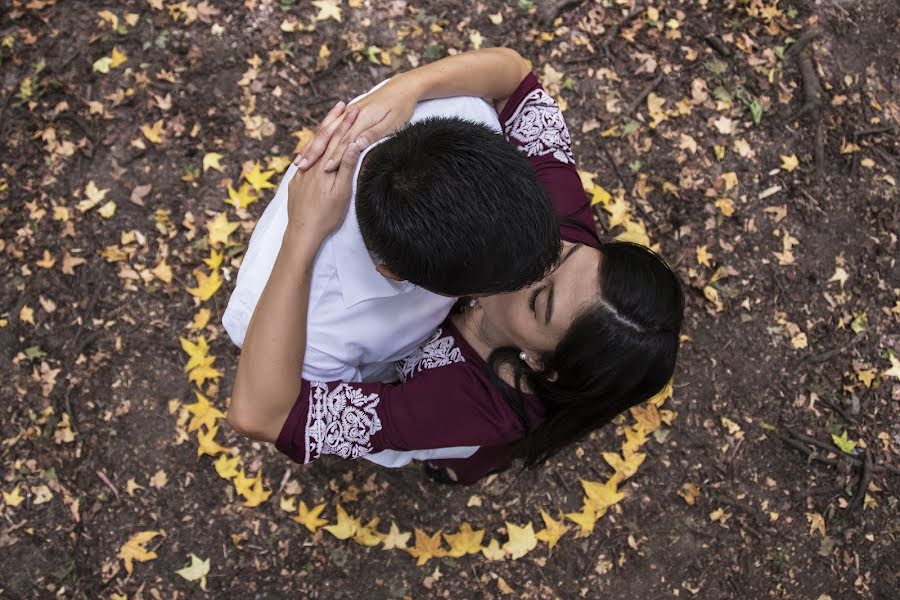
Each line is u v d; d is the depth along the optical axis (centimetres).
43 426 278
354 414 157
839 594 302
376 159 127
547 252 126
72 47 317
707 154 336
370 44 328
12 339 285
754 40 355
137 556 271
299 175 148
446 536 287
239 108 314
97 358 286
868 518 310
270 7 326
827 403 318
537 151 170
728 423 308
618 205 320
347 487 286
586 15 345
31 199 299
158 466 280
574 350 142
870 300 333
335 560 281
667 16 352
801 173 342
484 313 155
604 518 295
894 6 370
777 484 307
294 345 148
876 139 354
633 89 339
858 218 342
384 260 129
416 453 198
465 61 164
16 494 271
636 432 301
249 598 275
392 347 165
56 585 267
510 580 287
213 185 305
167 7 322
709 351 314
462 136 122
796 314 324
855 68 362
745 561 299
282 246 149
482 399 159
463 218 117
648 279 141
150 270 295
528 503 293
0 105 308
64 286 292
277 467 283
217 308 294
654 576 294
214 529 277
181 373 288
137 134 308
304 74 321
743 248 327
